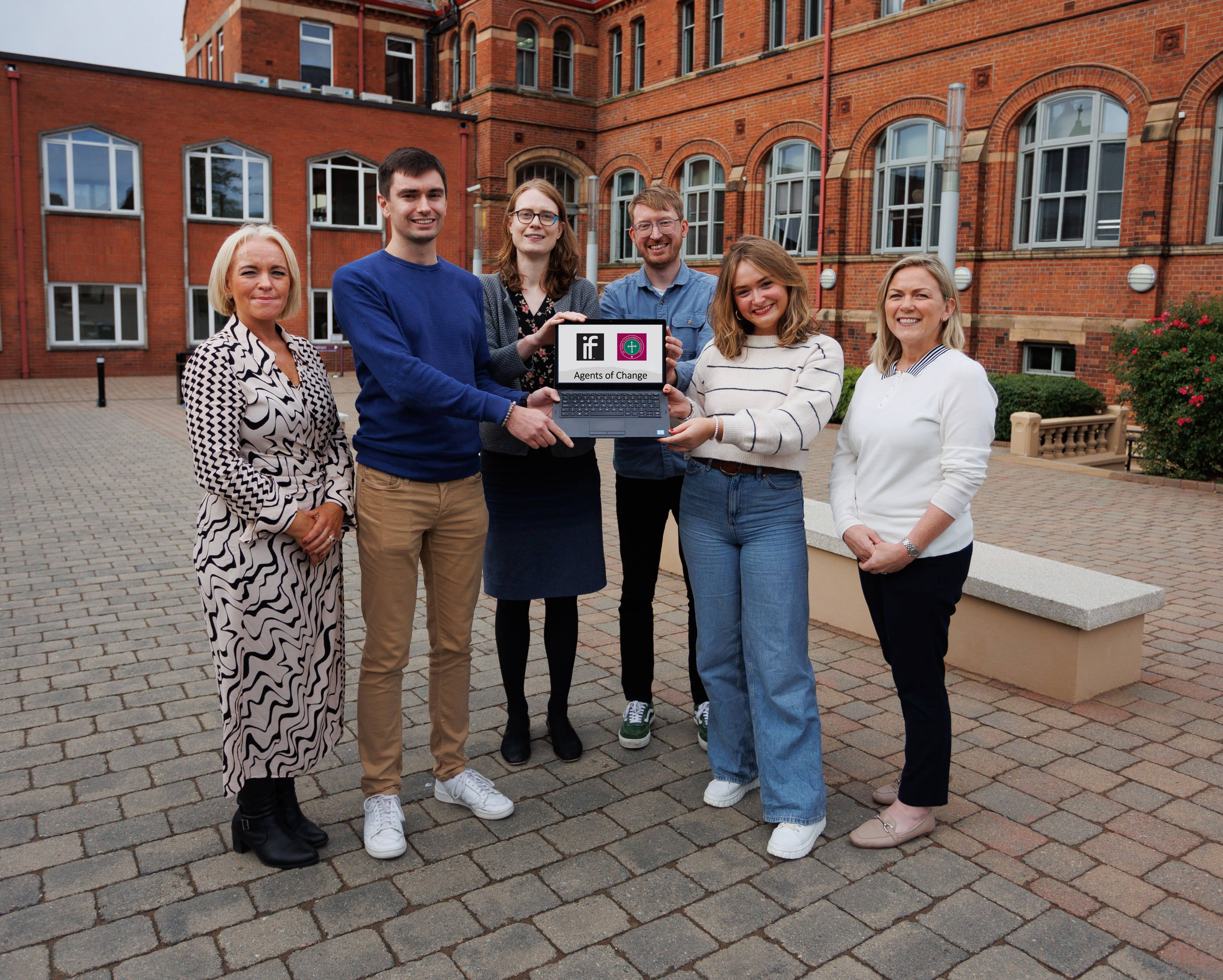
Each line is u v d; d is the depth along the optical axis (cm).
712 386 322
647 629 377
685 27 2380
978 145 1636
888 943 254
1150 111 1388
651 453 362
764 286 304
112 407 1730
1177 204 1375
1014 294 1602
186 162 2353
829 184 1938
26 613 542
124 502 880
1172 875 287
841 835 311
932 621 293
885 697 428
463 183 2694
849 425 316
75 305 2283
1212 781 346
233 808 328
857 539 299
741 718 330
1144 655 480
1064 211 1544
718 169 2317
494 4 2575
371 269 298
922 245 1788
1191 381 1012
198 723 395
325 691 296
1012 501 927
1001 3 1589
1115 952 251
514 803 333
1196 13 1329
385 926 262
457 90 2831
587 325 320
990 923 263
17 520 798
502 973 243
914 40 1752
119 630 513
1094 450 1275
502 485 351
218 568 273
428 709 416
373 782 310
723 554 318
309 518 280
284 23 2742
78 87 2208
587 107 2727
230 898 275
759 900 274
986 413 286
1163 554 702
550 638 367
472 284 325
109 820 318
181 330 2403
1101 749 372
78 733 385
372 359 288
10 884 280
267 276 279
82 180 2248
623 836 311
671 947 253
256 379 276
